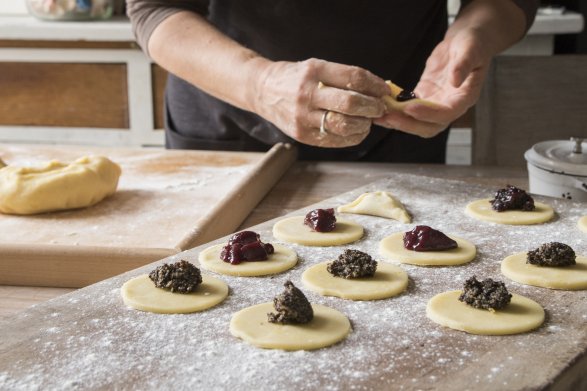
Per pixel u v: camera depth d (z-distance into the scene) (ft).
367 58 6.07
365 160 6.45
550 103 6.47
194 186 5.24
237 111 6.15
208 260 3.68
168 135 6.67
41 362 2.80
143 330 3.04
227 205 4.51
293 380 2.67
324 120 4.42
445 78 5.11
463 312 3.13
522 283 3.48
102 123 9.23
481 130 6.50
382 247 3.86
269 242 3.98
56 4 8.96
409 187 4.84
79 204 4.78
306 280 3.48
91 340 2.96
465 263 3.72
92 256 3.90
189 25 5.29
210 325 3.09
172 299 3.27
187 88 6.40
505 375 2.69
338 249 3.91
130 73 8.96
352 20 5.88
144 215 4.71
